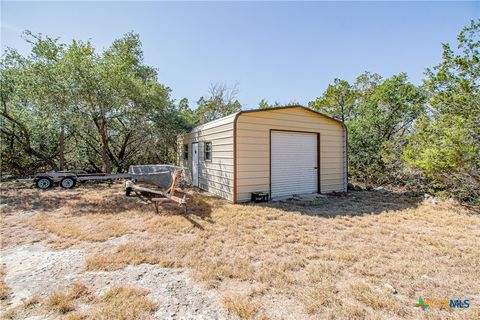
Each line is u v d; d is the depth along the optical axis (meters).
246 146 6.25
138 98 10.07
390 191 7.92
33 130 10.36
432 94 6.62
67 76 8.02
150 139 11.93
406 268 2.66
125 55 10.81
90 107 8.91
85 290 2.25
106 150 10.95
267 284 2.36
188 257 2.98
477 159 4.86
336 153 7.88
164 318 1.88
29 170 11.63
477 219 4.59
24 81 8.07
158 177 7.54
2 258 2.98
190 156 9.88
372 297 2.08
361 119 10.79
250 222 4.41
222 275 2.55
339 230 4.06
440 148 5.40
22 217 4.76
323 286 2.30
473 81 5.73
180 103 18.05
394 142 8.79
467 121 5.26
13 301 2.09
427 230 4.02
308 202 6.24
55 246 3.36
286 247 3.33
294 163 7.13
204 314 1.94
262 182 6.49
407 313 1.93
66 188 8.46
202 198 6.64
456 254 3.02
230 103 16.22
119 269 2.69
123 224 4.28
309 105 16.91
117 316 1.89
